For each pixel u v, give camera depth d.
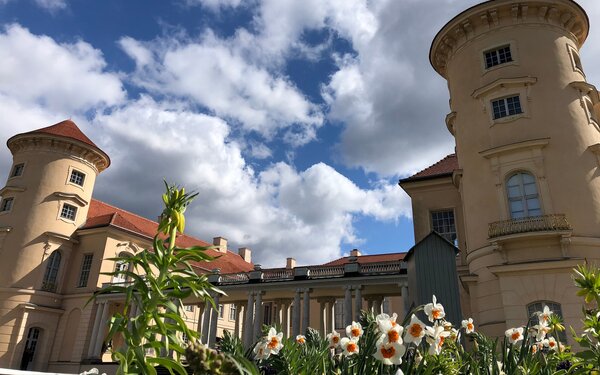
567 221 16.41
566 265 15.32
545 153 17.61
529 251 16.58
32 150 36.69
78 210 37.28
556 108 18.27
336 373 3.16
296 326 27.61
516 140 18.22
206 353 1.69
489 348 3.98
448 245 5.23
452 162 26.34
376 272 27.06
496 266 16.42
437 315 3.27
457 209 23.62
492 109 19.48
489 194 18.28
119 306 34.00
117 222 36.66
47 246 34.41
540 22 19.78
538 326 4.51
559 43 19.53
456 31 21.50
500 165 18.33
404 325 3.10
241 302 36.47
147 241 38.44
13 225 34.25
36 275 33.34
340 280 27.39
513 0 19.66
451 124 21.98
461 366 3.63
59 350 32.78
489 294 17.08
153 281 2.64
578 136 17.83
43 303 33.34
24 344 31.72
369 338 2.91
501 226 17.28
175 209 2.90
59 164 36.75
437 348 3.03
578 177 17.16
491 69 19.91
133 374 2.51
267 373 3.48
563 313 14.93
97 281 33.75
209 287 2.77
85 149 38.06
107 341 2.51
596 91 19.27
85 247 36.00
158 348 2.56
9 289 32.19
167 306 2.55
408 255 5.61
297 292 28.48
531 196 17.44
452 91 21.81
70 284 35.00
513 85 18.94
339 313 40.25
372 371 2.79
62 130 38.28
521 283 15.98
